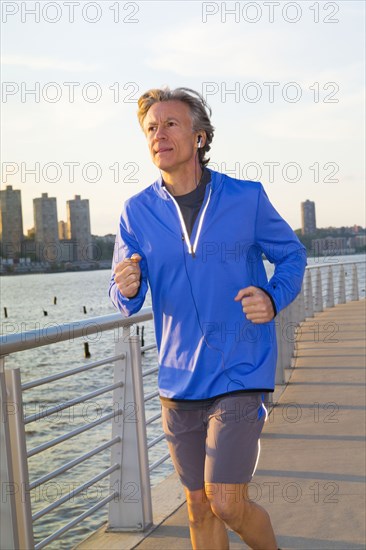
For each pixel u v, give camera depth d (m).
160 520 4.00
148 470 3.93
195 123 2.71
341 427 5.91
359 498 4.20
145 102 2.73
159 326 2.79
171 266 2.68
